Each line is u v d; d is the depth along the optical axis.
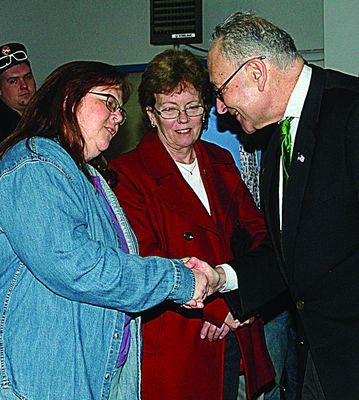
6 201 2.03
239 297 2.72
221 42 2.36
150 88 2.85
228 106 2.41
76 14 5.12
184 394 2.80
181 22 4.54
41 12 5.17
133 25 5.02
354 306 2.28
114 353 2.17
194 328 2.82
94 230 2.15
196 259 2.62
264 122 2.39
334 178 2.21
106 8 5.06
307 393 2.51
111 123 2.23
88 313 2.12
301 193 2.26
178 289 2.22
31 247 2.00
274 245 2.47
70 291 2.04
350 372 2.30
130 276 2.11
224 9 4.77
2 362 2.06
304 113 2.27
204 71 2.86
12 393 2.04
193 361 2.81
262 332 3.03
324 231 2.25
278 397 3.38
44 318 2.07
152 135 2.97
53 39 5.16
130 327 2.34
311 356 2.42
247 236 2.93
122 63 5.05
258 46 2.30
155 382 2.80
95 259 2.05
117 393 2.33
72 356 2.08
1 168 2.08
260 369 2.95
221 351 2.86
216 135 3.40
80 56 5.12
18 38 5.22
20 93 4.06
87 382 2.09
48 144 2.09
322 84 2.29
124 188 2.82
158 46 4.98
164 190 2.84
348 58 4.12
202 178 2.96
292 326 3.47
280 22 4.72
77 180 2.12
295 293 2.37
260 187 2.54
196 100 2.84
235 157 3.40
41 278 2.03
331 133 2.22
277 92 2.31
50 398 2.05
